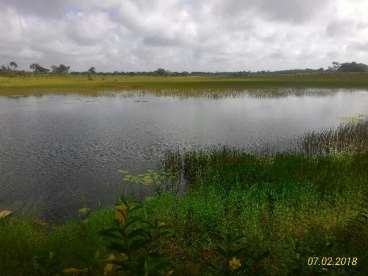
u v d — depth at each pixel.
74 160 14.55
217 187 9.40
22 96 50.66
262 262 4.80
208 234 6.41
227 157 12.37
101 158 14.89
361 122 24.33
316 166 10.69
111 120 26.97
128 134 20.89
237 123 25.19
